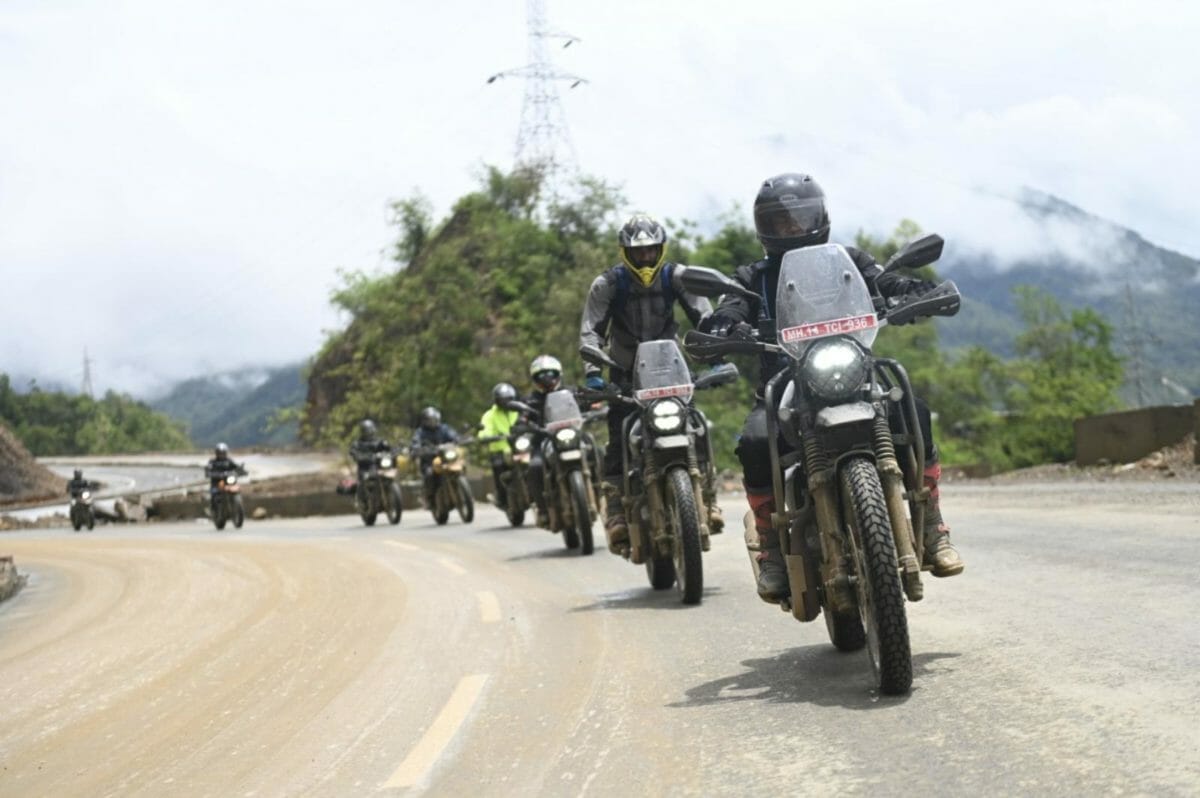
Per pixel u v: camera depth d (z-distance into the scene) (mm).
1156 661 6902
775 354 7590
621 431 12086
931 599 9969
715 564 14570
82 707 9508
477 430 25734
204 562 23484
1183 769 4922
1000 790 4910
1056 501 19062
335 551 23078
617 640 9781
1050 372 96688
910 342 101125
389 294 73500
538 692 8039
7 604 19578
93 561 27109
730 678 7816
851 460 6688
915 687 6883
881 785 5168
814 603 7148
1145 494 18703
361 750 6984
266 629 12859
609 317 12492
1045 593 9766
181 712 8836
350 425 72750
